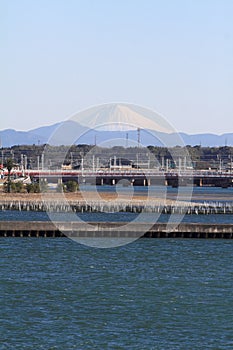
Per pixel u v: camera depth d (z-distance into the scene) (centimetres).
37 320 14812
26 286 18275
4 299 16662
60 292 17612
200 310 15950
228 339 13775
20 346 13138
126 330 14238
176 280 19575
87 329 14250
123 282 19150
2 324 14462
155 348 13150
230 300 16988
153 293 17700
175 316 15362
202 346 13312
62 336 13775
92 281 19212
